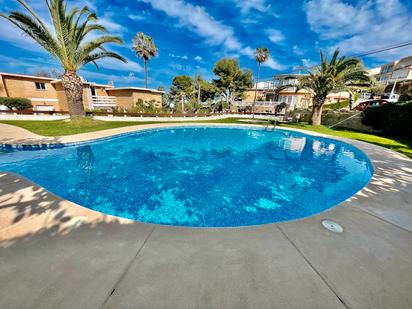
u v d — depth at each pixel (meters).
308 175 6.77
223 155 9.15
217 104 34.44
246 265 2.07
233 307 1.63
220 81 40.25
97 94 26.77
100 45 12.72
